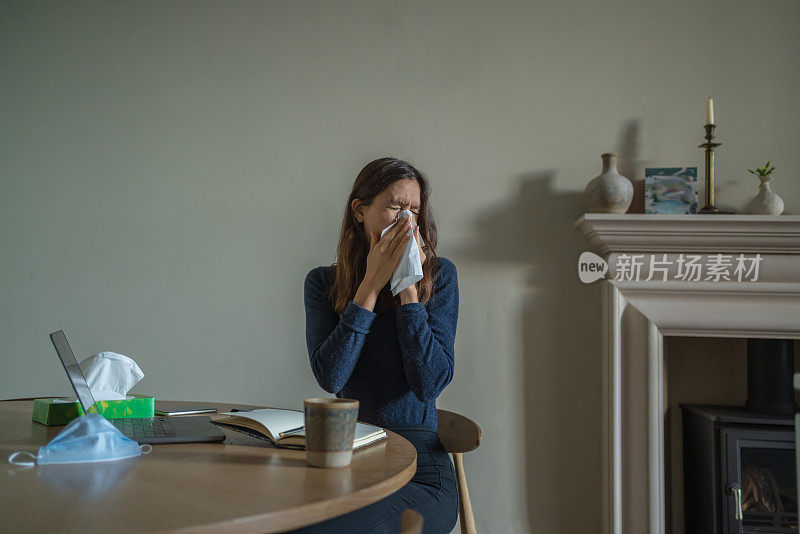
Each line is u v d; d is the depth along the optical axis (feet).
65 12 8.34
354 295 4.99
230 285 7.91
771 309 6.85
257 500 2.18
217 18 8.17
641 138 7.58
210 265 7.96
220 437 3.30
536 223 7.59
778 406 6.84
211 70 8.13
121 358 4.63
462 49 7.84
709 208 7.12
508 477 7.41
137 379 4.66
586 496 7.31
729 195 7.48
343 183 7.88
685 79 7.61
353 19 8.00
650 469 6.85
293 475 2.58
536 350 7.49
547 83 7.73
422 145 7.80
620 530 6.86
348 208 5.17
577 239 7.54
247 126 8.04
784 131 7.47
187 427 3.61
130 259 8.05
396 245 4.57
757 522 6.59
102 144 8.19
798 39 7.52
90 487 2.31
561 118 7.68
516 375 7.49
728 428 6.48
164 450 3.05
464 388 7.52
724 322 6.91
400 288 4.59
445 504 3.84
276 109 8.02
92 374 4.51
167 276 8.00
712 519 6.51
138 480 2.44
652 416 6.91
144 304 8.00
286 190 7.93
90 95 8.24
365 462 2.87
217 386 7.84
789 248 6.80
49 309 8.09
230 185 8.00
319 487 2.39
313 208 7.89
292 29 8.07
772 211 6.93
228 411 4.77
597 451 7.34
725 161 7.52
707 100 7.41
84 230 8.13
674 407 7.50
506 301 7.56
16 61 8.34
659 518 6.81
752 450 6.62
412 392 4.80
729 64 7.58
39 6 8.35
